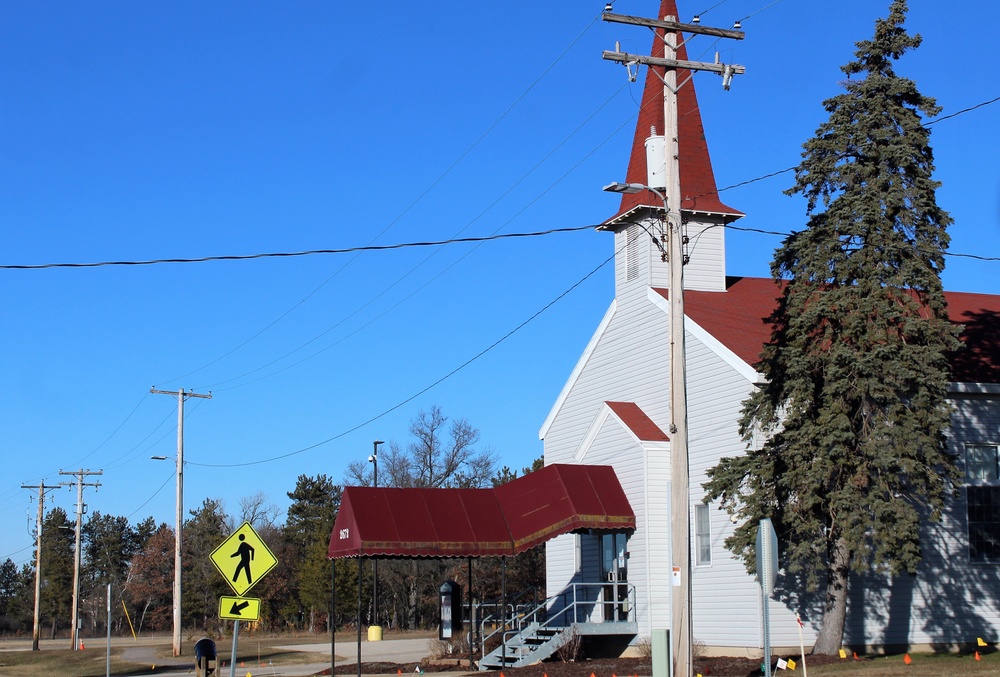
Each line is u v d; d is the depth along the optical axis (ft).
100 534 470.39
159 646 216.33
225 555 61.62
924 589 98.63
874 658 88.69
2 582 506.89
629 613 106.52
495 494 105.19
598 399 126.82
